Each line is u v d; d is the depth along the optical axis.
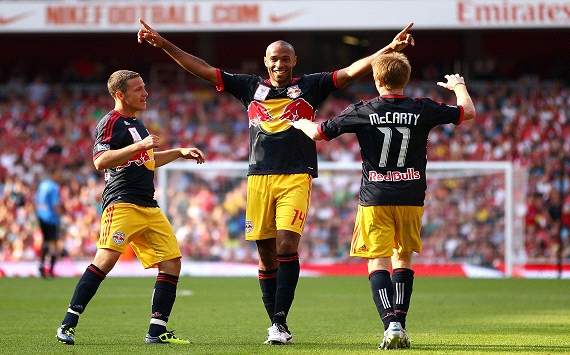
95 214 73.69
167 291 24.00
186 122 89.00
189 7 84.12
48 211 58.00
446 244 66.50
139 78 24.17
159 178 66.94
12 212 75.19
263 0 83.81
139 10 84.25
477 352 21.58
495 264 65.88
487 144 83.38
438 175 66.94
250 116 24.41
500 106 87.44
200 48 95.75
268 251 24.70
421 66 96.62
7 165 84.25
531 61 95.62
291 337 23.92
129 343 24.08
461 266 65.25
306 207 23.97
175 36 96.19
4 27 84.44
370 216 22.23
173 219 67.56
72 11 84.38
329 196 68.50
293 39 96.44
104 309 36.34
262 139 24.09
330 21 83.62
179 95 92.00
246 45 97.50
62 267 67.12
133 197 23.80
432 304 39.22
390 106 22.16
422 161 22.41
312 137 22.62
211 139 87.12
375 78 22.61
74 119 89.00
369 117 22.12
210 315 33.84
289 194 23.75
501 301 40.91
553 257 70.62
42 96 91.62
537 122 85.50
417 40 95.88
